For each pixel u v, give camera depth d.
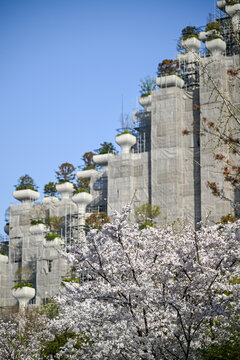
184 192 77.50
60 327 25.19
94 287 22.39
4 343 38.31
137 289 20.14
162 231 22.84
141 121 89.88
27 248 88.69
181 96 81.75
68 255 22.66
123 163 84.06
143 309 21.17
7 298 88.88
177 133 79.31
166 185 77.69
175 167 77.81
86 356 23.22
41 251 83.38
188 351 20.48
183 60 85.56
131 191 82.69
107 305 21.41
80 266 22.80
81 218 84.56
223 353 20.84
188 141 79.50
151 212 72.81
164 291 21.16
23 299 81.38
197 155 78.12
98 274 22.38
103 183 90.81
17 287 81.94
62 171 99.31
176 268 21.17
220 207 71.44
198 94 80.69
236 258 21.16
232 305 20.70
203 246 21.59
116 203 83.06
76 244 22.44
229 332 21.42
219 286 20.44
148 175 82.38
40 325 45.31
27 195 96.75
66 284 23.17
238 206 23.16
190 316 20.38
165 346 21.02
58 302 25.47
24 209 95.31
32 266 87.38
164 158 79.00
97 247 21.44
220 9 79.62
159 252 22.30
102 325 22.16
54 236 82.88
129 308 21.33
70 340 24.66
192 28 85.88
